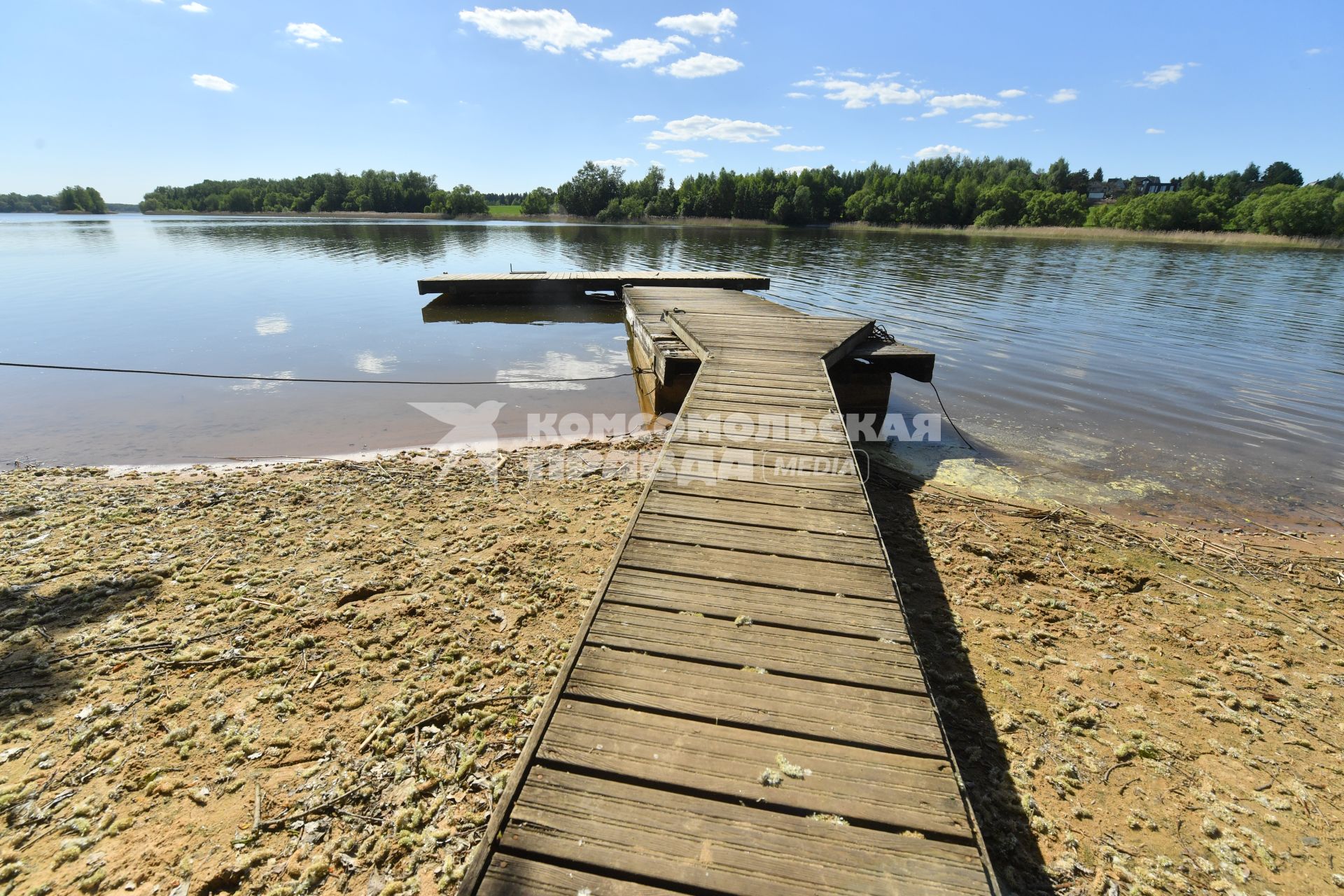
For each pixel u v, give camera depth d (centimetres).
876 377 838
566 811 202
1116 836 280
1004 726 338
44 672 354
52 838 262
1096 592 477
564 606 426
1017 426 845
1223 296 1900
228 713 328
